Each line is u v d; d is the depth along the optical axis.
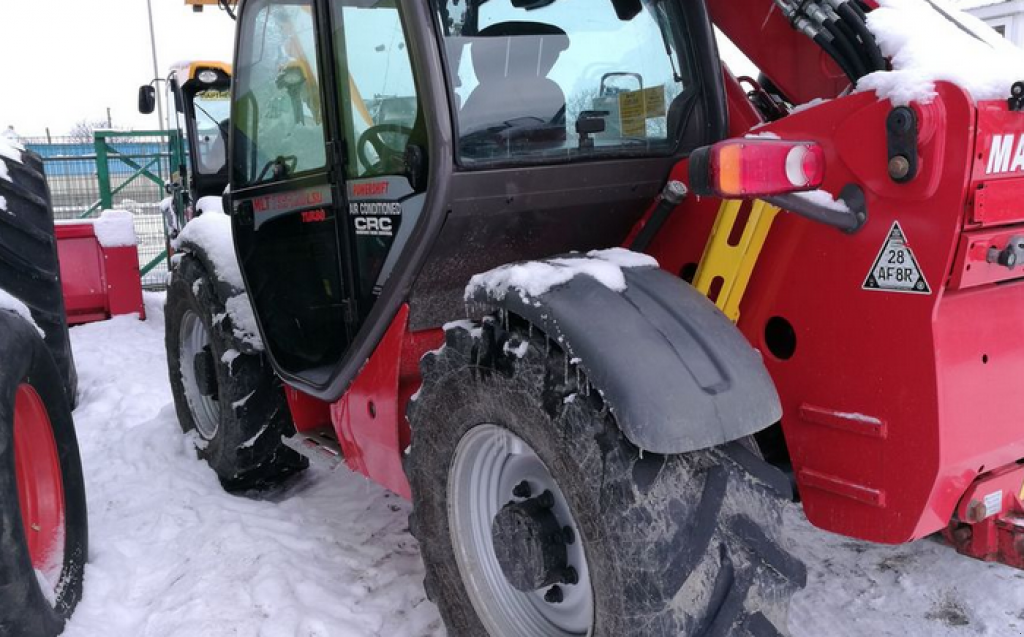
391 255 2.34
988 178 1.66
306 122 2.62
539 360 1.82
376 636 2.42
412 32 1.97
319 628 2.42
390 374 2.32
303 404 3.06
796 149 1.71
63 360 3.88
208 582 2.72
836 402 1.90
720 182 1.65
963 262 1.66
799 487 2.02
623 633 1.66
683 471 1.68
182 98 7.82
